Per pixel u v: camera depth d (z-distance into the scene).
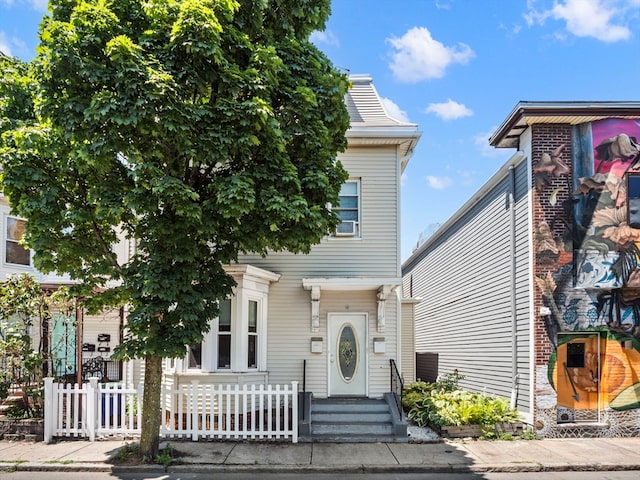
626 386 11.84
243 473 9.02
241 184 8.09
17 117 9.55
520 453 10.18
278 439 10.91
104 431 10.83
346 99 14.77
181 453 9.87
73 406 11.21
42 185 9.00
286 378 13.33
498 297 14.28
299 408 11.98
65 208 9.17
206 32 7.73
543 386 11.75
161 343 8.70
